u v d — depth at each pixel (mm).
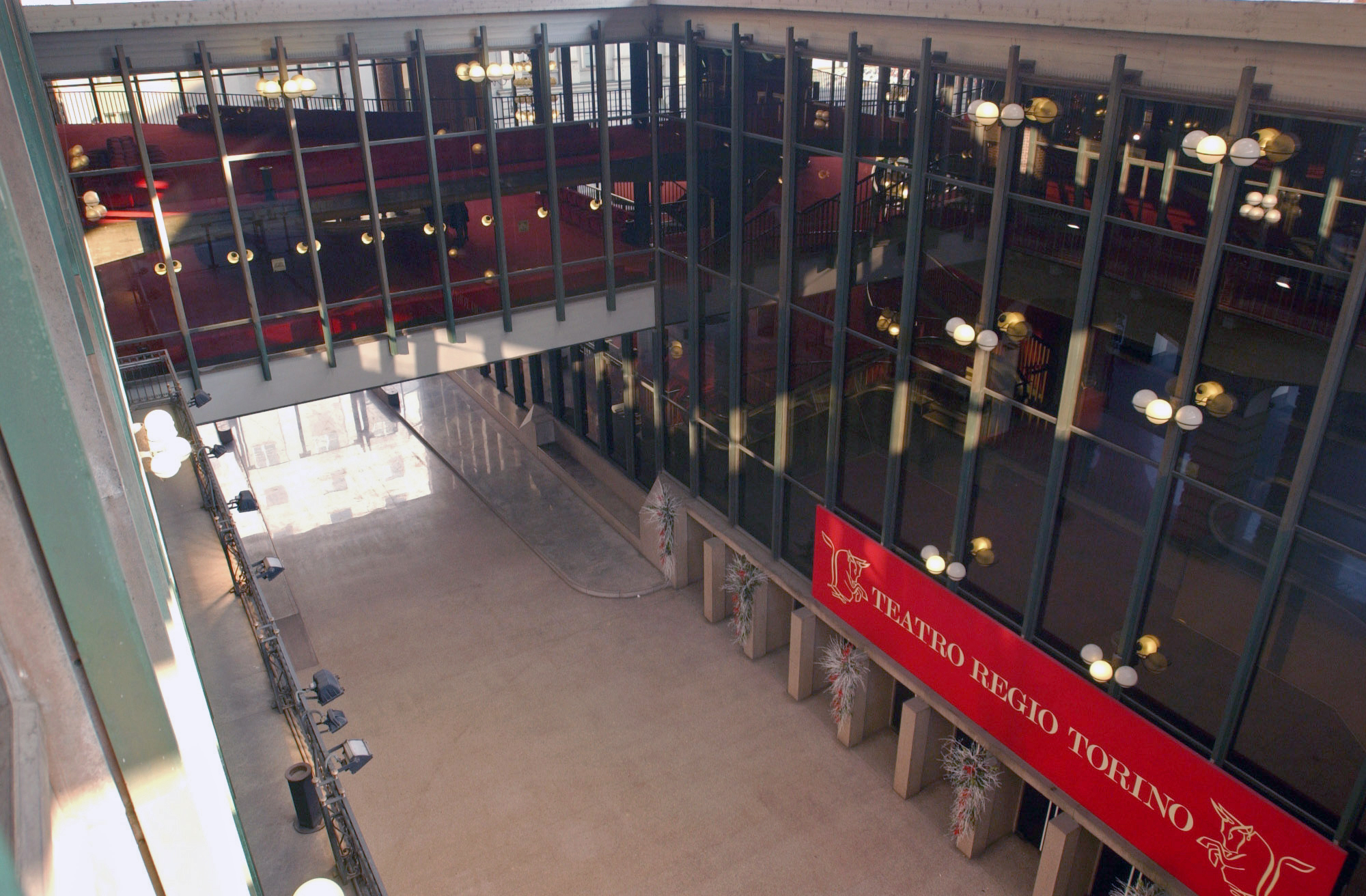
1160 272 10641
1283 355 9773
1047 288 12047
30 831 1677
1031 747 13844
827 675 17375
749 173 16797
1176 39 9969
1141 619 11984
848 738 17000
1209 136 9547
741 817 15812
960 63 12422
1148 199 10586
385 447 28422
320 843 8594
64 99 14633
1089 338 11648
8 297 1867
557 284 19391
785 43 15195
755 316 17609
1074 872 13648
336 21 15898
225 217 16312
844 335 15531
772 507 18453
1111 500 12000
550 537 23438
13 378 1908
